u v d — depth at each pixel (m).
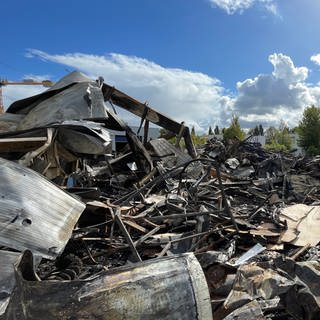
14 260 2.77
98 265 4.69
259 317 3.17
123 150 12.13
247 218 7.27
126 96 10.67
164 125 11.30
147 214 6.46
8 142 5.27
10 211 3.16
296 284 3.54
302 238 6.38
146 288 2.16
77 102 7.33
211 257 4.23
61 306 2.06
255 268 3.92
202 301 2.22
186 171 10.87
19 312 2.12
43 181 3.87
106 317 2.05
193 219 6.43
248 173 16.86
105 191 9.54
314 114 52.59
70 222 3.67
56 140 6.27
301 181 13.66
